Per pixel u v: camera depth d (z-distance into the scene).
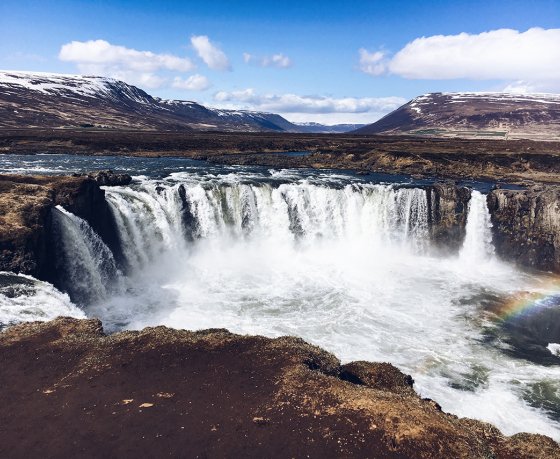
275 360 19.45
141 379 17.89
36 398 16.58
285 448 14.32
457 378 25.31
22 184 35.56
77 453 13.89
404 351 28.17
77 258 33.41
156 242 42.31
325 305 34.84
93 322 22.72
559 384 24.97
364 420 15.66
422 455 14.17
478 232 49.00
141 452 14.01
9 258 28.66
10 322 22.91
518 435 17.02
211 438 14.70
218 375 18.25
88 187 38.09
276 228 48.66
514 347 29.16
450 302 36.44
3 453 13.78
